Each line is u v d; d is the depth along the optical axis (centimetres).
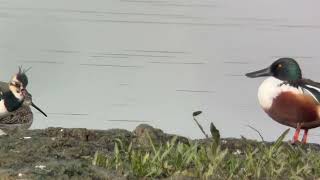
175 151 2839
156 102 4941
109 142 3145
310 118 3794
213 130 2819
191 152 2777
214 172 2697
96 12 7162
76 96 5066
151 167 2684
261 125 4497
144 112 4756
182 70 5662
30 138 3125
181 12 7206
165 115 4722
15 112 4422
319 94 3772
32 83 5303
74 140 3116
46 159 2819
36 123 4650
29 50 5897
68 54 5978
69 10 7131
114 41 6316
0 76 5453
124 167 2722
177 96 5097
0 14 6956
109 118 4697
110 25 6788
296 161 2844
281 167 2733
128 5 7375
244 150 3194
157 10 7306
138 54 6012
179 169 2709
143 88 5216
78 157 2894
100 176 2608
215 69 5688
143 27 6794
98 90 5166
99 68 5662
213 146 2766
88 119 4650
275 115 3903
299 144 3550
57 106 4903
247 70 5675
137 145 3117
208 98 5019
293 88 3816
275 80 3888
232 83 5388
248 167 2731
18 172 2598
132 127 4544
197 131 4416
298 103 3788
